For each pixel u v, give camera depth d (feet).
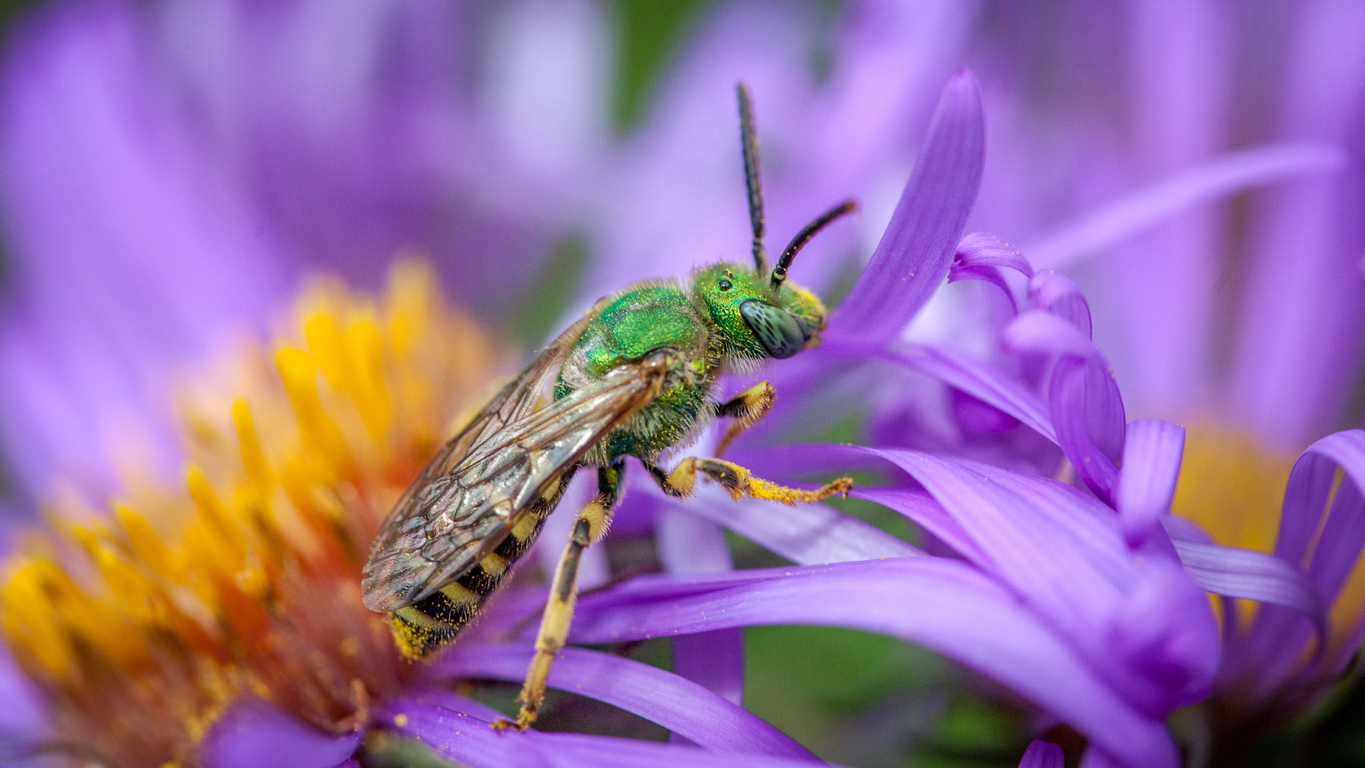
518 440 0.25
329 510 0.26
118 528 0.27
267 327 0.30
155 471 0.29
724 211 0.29
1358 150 0.27
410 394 0.27
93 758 0.26
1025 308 0.24
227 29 0.30
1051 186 0.28
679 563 0.25
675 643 0.24
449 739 0.24
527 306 0.30
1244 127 0.27
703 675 0.24
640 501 0.25
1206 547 0.23
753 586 0.23
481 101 0.31
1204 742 0.24
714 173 0.30
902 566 0.23
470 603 0.25
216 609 0.25
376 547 0.25
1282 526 0.23
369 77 0.30
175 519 0.27
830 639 0.26
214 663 0.26
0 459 0.30
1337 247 0.27
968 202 0.24
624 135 0.31
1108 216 0.26
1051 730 0.24
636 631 0.24
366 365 0.27
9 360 0.30
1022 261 0.23
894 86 0.27
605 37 0.31
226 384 0.30
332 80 0.30
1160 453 0.23
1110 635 0.22
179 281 0.30
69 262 0.31
